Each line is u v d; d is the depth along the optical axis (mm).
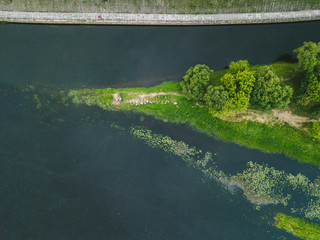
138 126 57469
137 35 58438
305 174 57594
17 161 56719
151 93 57000
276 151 57812
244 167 57656
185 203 56969
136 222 56125
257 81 50719
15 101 57312
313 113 55719
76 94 57188
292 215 56844
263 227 56625
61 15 57156
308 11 58219
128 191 56938
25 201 56062
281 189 57375
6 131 57062
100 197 56562
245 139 57719
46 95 57281
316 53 50344
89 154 57281
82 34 58281
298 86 56469
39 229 55375
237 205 57062
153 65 58062
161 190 57125
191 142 57719
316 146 57156
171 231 56000
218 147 57906
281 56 58656
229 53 58500
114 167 57250
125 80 57719
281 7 57969
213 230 56281
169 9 57250
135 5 57031
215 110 52062
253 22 58250
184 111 57156
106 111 57312
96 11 57250
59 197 56281
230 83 49500
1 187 56219
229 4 57281
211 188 57375
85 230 55625
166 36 58406
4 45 57875
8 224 55375
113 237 55562
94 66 57969
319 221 56562
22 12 57031
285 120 57438
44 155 56938
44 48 57969
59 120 57344
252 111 57219
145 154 57531
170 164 57562
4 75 57469
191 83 50969
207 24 58156
